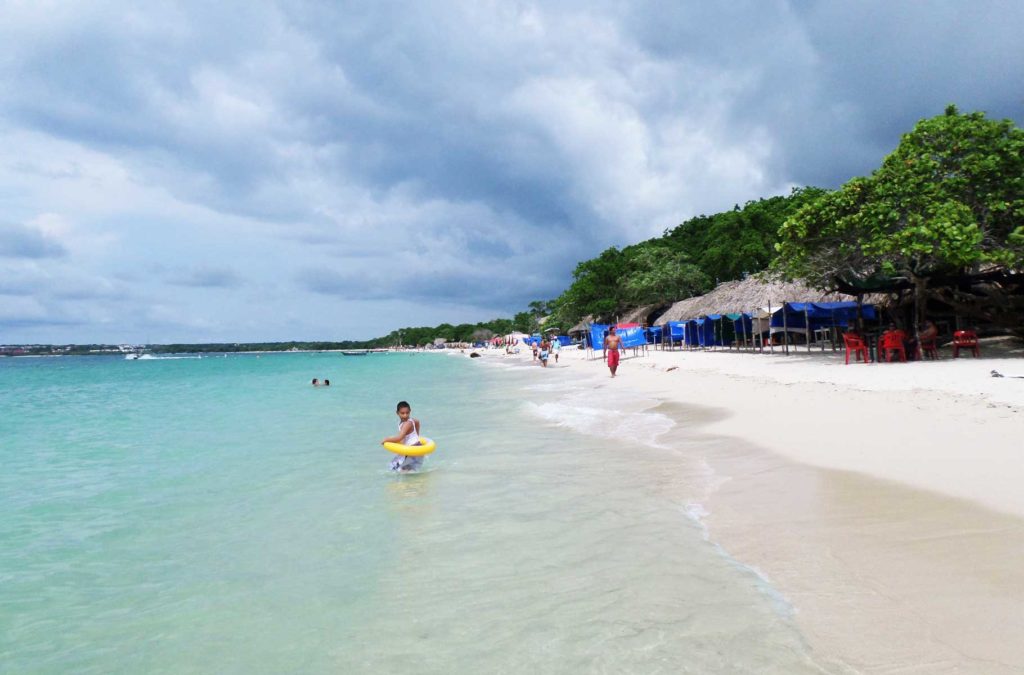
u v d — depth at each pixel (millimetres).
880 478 6578
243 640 3924
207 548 5832
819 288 25484
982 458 6812
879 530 5008
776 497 6273
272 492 7996
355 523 6395
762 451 8586
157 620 4293
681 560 4781
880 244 19172
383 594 4512
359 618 4129
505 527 5957
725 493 6637
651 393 18016
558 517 6195
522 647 3570
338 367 67500
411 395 24109
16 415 19562
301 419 16500
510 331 160875
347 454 10734
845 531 5066
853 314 29375
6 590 4918
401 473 8859
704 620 3732
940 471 6527
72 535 6371
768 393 14648
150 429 15227
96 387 36969
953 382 12859
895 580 4027
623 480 7617
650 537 5383
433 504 7000
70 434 14633
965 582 3887
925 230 18203
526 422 13828
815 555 4621
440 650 3615
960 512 5230
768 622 3639
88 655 3820
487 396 21828
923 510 5383
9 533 6465
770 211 67125
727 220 70312
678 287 69312
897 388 12672
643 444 10109
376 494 7633
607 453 9492
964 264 18531
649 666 3242
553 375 32875
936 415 9375
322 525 6387
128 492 8258
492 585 4547
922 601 3695
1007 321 21734
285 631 4016
